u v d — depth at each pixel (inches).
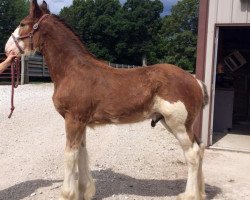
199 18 305.3
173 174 230.8
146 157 266.1
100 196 193.3
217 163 264.2
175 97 169.8
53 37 178.7
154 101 173.5
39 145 287.3
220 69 414.6
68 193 170.1
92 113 175.0
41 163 241.9
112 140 313.4
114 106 172.9
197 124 309.0
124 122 178.1
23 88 655.8
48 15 181.3
